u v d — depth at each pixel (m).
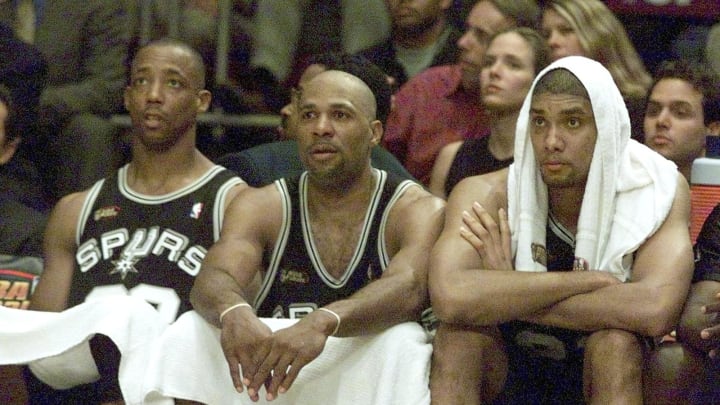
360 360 13.34
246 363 12.86
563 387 13.77
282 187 14.59
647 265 13.29
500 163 17.64
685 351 13.12
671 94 16.16
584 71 13.38
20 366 14.33
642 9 21.19
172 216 15.42
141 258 15.21
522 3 19.12
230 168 17.19
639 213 13.49
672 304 12.94
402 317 13.50
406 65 20.42
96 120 20.30
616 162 13.46
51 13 20.89
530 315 13.08
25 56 19.67
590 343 12.98
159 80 15.66
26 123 19.66
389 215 14.34
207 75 20.30
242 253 14.10
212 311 13.35
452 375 12.98
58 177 20.12
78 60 20.84
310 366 13.36
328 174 14.16
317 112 14.21
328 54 17.11
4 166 18.47
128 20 20.81
